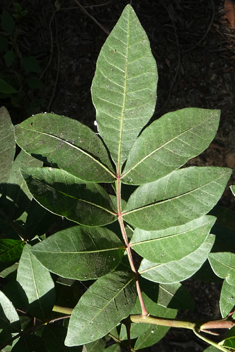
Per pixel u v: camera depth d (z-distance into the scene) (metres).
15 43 0.86
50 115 0.20
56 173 0.20
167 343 0.69
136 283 0.23
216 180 0.20
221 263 0.23
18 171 0.26
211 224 0.20
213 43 0.82
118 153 0.20
